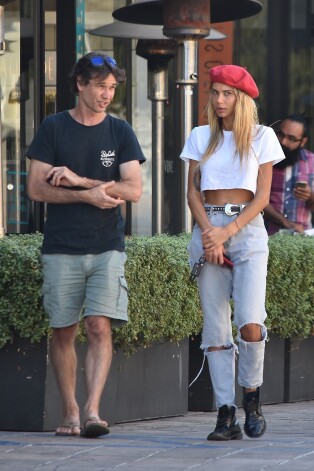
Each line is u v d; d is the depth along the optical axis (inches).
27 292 716.7
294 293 910.4
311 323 940.6
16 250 718.5
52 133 685.9
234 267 669.3
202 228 663.1
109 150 687.7
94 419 675.4
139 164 694.5
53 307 689.0
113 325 693.3
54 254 684.1
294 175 1098.7
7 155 1078.4
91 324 682.8
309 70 1362.0
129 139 691.4
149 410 812.6
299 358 960.3
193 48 912.9
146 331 782.5
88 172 685.9
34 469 570.6
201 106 1219.2
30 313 717.3
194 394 889.5
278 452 621.6
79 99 685.9
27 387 733.9
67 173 673.0
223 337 680.4
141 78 1168.8
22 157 1085.1
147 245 779.4
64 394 706.2
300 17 1352.1
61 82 1102.4
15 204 1080.8
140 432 733.3
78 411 710.5
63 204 682.2
